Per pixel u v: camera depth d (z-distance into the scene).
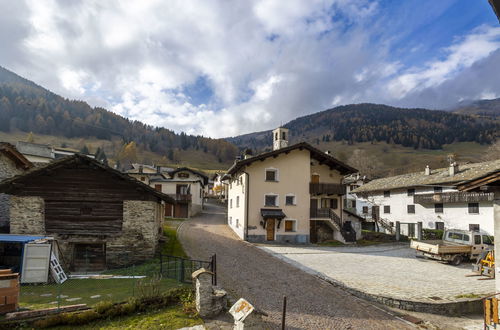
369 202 45.88
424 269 18.72
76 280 13.55
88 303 10.13
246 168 27.77
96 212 16.45
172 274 14.10
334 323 10.80
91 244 16.44
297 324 10.50
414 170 110.12
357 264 19.73
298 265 18.72
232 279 14.98
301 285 14.75
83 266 16.17
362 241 30.27
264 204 27.78
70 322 9.01
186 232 28.39
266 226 27.47
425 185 35.56
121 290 11.78
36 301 10.40
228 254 20.61
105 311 9.57
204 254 19.95
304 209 28.75
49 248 13.21
